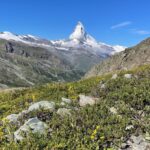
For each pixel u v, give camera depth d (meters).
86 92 18.09
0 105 18.39
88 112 14.24
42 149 11.52
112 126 12.81
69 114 14.14
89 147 11.48
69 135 12.33
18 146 11.61
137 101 15.05
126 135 12.34
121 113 14.26
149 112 14.26
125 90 16.70
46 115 14.25
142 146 11.85
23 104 17.78
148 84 17.48
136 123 13.02
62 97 17.27
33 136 12.14
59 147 11.46
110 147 11.79
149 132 12.45
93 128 12.84
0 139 12.53
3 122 14.09
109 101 15.59
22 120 13.98
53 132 12.49
